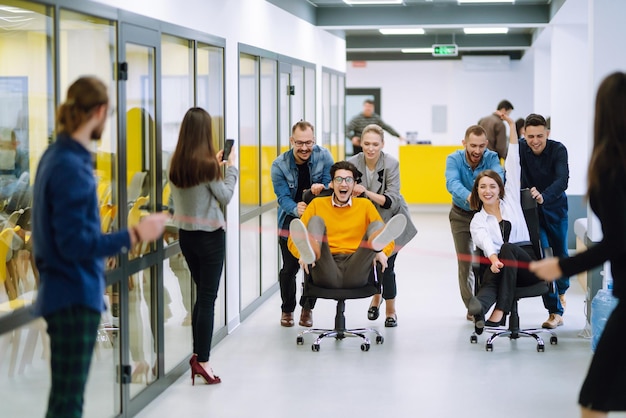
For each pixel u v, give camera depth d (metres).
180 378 5.57
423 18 11.76
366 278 6.09
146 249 5.00
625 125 3.13
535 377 5.49
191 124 5.07
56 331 3.21
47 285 3.19
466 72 20.61
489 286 6.07
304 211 6.36
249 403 4.97
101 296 3.31
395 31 15.77
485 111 20.62
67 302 3.17
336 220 6.23
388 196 6.54
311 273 6.13
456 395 5.11
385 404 4.93
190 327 5.98
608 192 3.12
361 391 5.20
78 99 3.15
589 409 3.20
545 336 6.61
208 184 5.14
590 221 6.63
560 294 7.15
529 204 6.20
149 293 5.11
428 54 20.02
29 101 4.88
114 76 4.52
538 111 16.42
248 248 7.65
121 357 4.63
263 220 8.27
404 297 8.38
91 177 3.19
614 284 3.20
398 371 5.66
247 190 7.62
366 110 14.66
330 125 12.81
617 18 6.46
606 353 3.17
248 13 7.59
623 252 3.12
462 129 20.75
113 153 4.54
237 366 5.82
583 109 11.57
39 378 4.02
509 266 5.95
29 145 4.91
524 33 16.42
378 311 7.05
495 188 6.10
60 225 3.08
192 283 6.00
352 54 20.20
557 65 11.66
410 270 10.05
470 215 6.65
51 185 3.11
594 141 3.21
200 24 6.12
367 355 6.10
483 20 11.77
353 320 7.29
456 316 7.43
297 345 6.42
